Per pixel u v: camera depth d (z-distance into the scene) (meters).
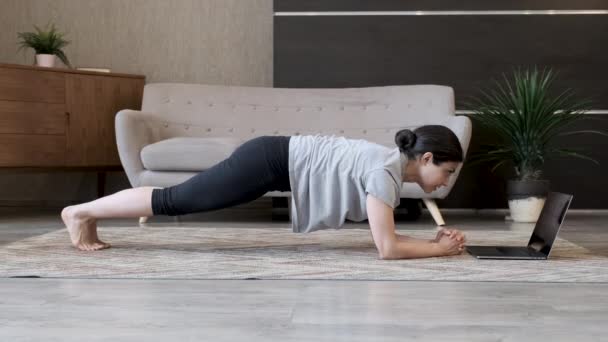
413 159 2.49
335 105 4.74
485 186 4.98
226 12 5.38
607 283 2.12
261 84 5.39
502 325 1.60
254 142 2.62
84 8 5.43
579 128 4.94
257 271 2.29
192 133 4.66
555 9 4.92
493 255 2.55
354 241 3.09
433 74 5.00
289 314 1.70
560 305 1.81
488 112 4.56
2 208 5.26
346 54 5.04
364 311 1.73
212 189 2.60
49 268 2.33
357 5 5.02
